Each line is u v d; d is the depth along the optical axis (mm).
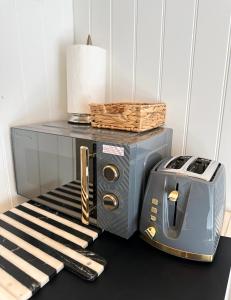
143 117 709
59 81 1034
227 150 813
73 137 673
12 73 835
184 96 856
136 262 569
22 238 622
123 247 621
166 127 882
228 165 820
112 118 758
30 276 494
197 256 565
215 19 757
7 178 873
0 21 771
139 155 610
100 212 648
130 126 723
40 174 810
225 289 498
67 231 658
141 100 948
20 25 837
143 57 911
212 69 791
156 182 608
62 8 989
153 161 712
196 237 557
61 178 741
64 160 719
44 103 978
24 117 903
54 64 997
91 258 561
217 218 580
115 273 533
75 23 1045
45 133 753
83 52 855
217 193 570
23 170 866
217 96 798
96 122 803
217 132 820
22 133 828
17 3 816
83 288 489
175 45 839
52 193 780
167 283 509
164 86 889
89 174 645
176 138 896
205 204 547
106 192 622
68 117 1059
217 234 599
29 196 869
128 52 938
